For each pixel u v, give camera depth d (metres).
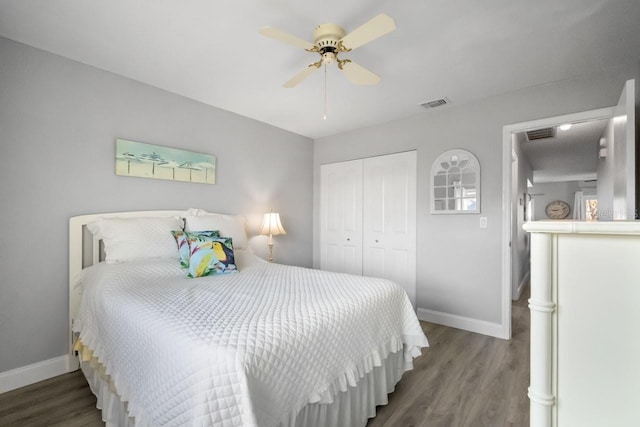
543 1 1.68
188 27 1.92
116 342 1.50
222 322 1.28
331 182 4.30
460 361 2.45
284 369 1.18
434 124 3.36
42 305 2.15
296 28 1.94
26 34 1.98
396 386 2.09
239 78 2.60
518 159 4.48
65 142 2.26
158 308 1.44
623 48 2.13
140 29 1.94
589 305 0.71
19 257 2.06
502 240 2.93
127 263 2.16
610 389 0.69
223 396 0.99
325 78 2.59
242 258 2.73
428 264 3.40
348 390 1.55
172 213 2.78
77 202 2.31
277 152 3.94
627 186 1.90
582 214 8.37
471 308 3.11
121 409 1.48
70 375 2.21
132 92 2.61
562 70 2.45
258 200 3.69
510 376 2.21
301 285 1.99
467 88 2.79
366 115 3.50
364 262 3.94
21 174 2.07
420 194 3.46
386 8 1.74
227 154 3.34
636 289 0.66
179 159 2.90
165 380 1.14
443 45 2.11
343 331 1.53
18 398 1.92
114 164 2.50
